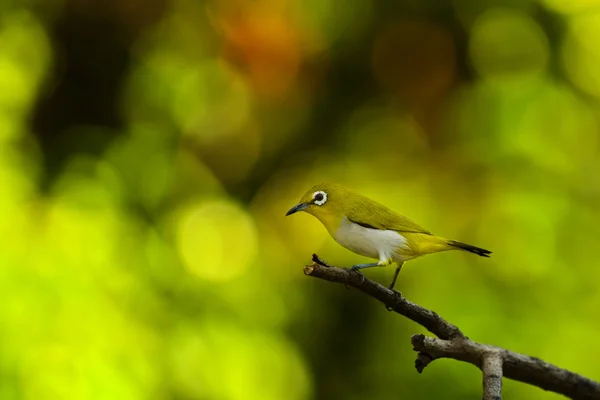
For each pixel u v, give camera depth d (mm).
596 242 11109
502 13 11781
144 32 12242
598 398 5152
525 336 10805
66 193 10562
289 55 11938
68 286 9875
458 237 11375
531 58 11742
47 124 11891
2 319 9555
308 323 11719
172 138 11750
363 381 11719
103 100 12258
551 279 11023
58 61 11898
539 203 11102
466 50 12070
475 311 10898
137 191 11211
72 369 9648
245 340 10672
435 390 11086
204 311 10805
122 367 9898
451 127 11820
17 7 11445
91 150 11398
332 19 11844
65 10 11992
